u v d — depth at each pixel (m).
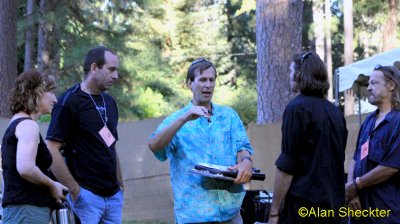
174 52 24.16
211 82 3.59
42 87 3.38
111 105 4.10
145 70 20.19
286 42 9.33
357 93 10.04
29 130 3.25
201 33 24.89
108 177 3.95
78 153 3.89
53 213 3.41
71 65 14.77
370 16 21.62
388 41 19.89
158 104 19.89
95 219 3.88
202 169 3.36
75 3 14.95
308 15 29.52
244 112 23.47
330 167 3.31
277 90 9.30
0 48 11.06
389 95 3.90
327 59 25.78
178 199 3.53
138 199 8.31
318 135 3.29
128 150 8.40
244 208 6.34
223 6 30.58
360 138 4.01
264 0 9.43
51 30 15.23
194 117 3.35
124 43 15.44
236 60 30.33
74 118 3.86
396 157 3.66
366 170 3.83
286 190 3.35
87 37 14.80
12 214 3.28
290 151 3.31
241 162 3.45
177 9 24.59
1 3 11.12
